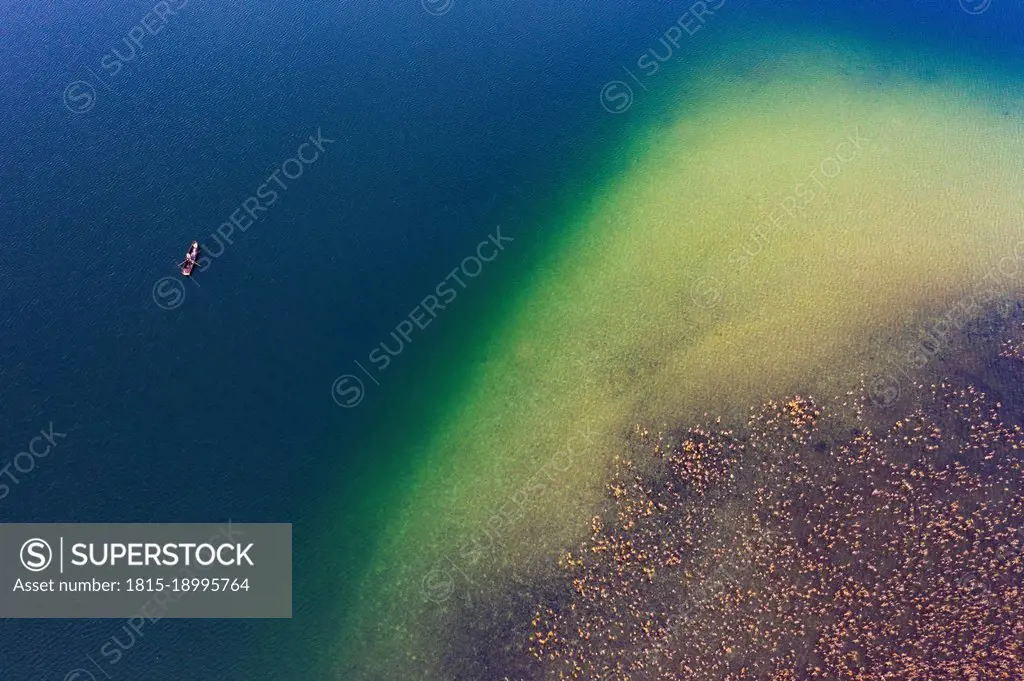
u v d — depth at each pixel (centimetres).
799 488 2936
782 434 3105
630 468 3073
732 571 2744
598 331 3612
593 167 4500
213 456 3127
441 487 3095
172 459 3105
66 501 2959
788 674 2511
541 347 3575
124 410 3222
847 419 3125
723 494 2950
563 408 3325
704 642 2602
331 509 3025
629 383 3375
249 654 2652
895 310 3522
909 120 4625
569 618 2698
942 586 2636
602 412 3284
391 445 3219
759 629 2608
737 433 3130
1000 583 2623
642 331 3581
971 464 2941
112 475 3045
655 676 2555
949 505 2836
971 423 3072
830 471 2972
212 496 3025
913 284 3628
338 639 2703
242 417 3250
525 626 2698
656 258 3931
